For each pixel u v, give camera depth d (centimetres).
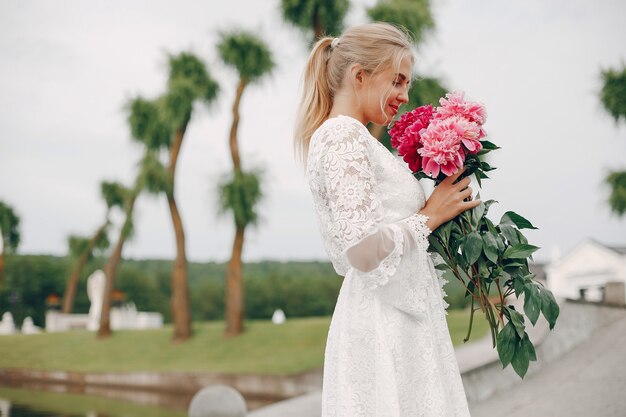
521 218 192
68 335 2439
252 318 5803
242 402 575
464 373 575
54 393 1623
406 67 194
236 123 2020
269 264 6700
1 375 2067
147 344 2112
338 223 168
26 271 5172
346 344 175
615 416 474
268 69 1986
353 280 180
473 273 188
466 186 183
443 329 179
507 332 184
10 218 3428
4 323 3334
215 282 6119
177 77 2094
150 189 2094
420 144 191
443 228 183
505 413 521
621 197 2325
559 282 2972
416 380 171
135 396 1549
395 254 166
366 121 198
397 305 172
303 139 204
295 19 1792
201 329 2161
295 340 1839
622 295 956
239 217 1956
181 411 1271
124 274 5600
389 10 1656
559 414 500
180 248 2116
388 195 181
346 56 194
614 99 2120
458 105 187
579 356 772
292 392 1444
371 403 171
